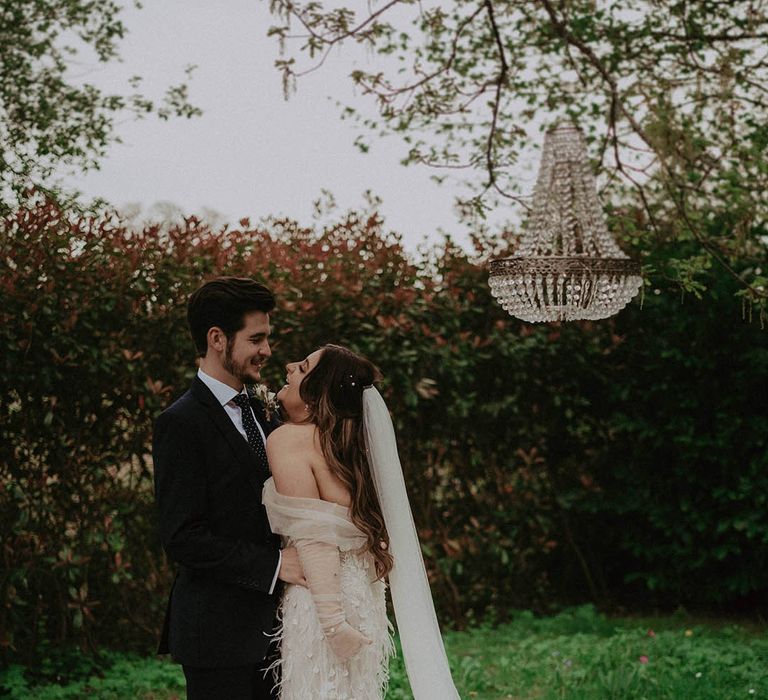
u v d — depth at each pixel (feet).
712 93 22.24
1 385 17.21
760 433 21.50
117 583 18.35
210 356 10.42
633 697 15.31
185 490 9.86
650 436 22.39
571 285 12.31
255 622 9.98
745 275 21.29
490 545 21.79
